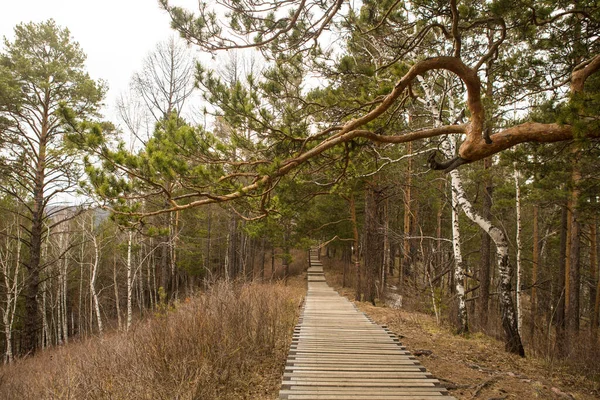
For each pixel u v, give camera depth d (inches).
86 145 155.9
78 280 933.2
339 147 212.8
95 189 159.9
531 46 214.4
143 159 160.2
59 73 496.4
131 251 636.7
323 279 984.3
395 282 934.4
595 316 494.3
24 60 488.4
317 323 345.1
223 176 184.7
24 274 785.6
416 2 171.3
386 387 175.9
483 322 440.8
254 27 191.9
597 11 169.5
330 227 896.9
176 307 309.3
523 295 839.7
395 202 850.1
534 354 305.6
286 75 214.8
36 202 523.8
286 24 200.4
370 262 655.1
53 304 961.5
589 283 595.5
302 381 183.5
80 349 279.9
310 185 298.7
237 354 230.2
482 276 476.1
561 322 433.7
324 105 218.8
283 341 293.9
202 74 189.6
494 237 325.1
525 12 158.7
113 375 190.7
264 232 589.0
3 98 460.8
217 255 1007.6
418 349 291.3
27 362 413.7
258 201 205.9
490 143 132.6
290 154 205.2
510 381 223.9
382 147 309.4
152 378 181.8
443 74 381.7
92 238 677.3
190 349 210.2
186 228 859.4
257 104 193.0
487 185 468.4
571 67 215.3
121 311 1005.2
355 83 250.2
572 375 258.4
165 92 685.3
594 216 328.5
